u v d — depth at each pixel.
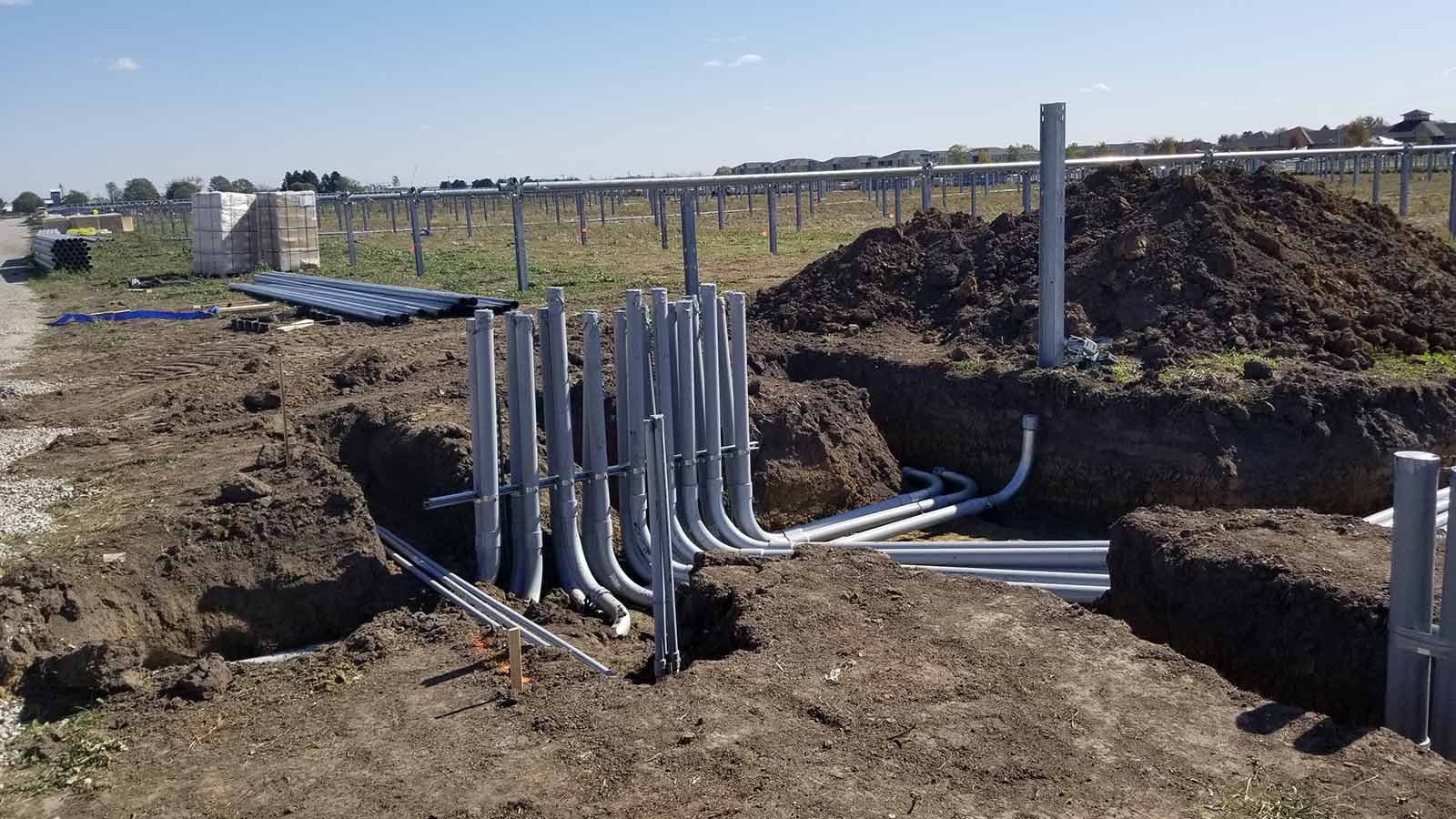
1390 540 7.87
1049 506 12.37
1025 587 7.77
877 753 5.47
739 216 55.31
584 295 23.89
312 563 8.78
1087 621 7.06
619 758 5.57
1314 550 7.69
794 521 11.95
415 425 11.48
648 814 5.04
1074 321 14.03
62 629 7.64
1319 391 11.45
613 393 12.28
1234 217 15.18
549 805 5.20
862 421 13.29
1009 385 12.84
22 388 17.44
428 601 8.93
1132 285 14.49
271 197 35.06
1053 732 5.64
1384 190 51.06
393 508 11.30
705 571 8.02
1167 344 13.07
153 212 73.25
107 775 5.97
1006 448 12.76
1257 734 5.59
